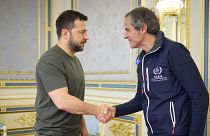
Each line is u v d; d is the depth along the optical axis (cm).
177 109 139
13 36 392
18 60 396
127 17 150
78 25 178
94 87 359
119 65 323
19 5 397
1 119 374
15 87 391
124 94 313
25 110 395
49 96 170
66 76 172
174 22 253
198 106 130
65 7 413
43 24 417
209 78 230
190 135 132
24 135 393
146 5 284
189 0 243
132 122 300
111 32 336
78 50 184
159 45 140
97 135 298
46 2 418
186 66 133
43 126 173
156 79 143
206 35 232
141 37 146
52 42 423
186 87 133
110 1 337
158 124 145
